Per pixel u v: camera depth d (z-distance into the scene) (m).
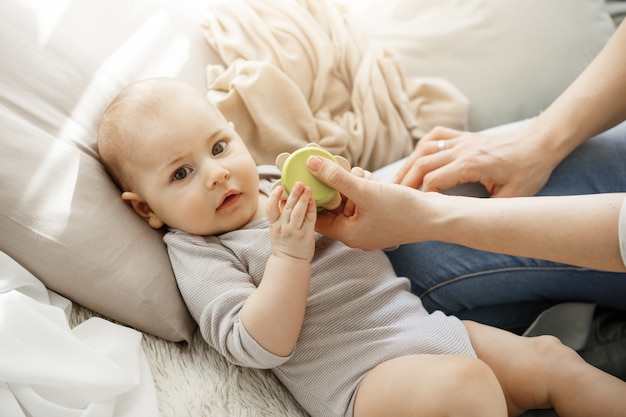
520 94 1.38
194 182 0.93
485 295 1.04
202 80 1.19
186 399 0.86
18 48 1.01
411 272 1.06
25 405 0.75
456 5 1.44
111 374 0.79
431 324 0.88
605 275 0.97
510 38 1.40
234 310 0.87
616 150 1.01
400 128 1.28
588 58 1.41
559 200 0.80
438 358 0.80
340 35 1.30
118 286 0.91
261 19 1.25
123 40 1.14
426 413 0.77
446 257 1.03
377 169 1.28
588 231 0.76
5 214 0.88
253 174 0.97
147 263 0.94
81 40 1.09
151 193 0.95
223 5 1.25
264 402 0.90
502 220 0.81
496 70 1.39
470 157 0.99
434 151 1.07
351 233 0.88
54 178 0.92
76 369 0.77
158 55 1.16
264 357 0.83
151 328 0.93
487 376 0.77
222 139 0.96
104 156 0.98
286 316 0.83
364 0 1.47
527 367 0.89
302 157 0.84
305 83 1.24
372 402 0.81
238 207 0.96
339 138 1.21
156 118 0.93
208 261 0.94
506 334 0.92
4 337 0.74
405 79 1.34
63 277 0.90
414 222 0.86
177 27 1.23
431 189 1.00
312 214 0.83
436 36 1.41
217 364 0.93
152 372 0.90
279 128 1.16
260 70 1.15
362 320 0.91
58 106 1.01
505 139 1.01
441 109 1.34
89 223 0.92
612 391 0.85
